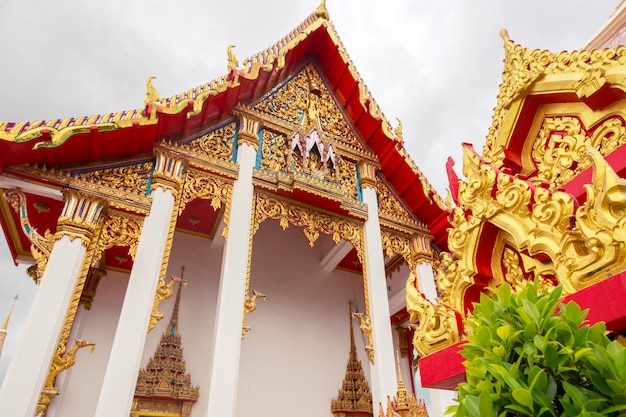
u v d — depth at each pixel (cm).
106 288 875
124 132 643
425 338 267
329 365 1042
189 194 721
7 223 720
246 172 782
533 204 222
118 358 522
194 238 1020
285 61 946
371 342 760
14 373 462
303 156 878
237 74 795
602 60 289
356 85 1012
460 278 267
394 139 973
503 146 359
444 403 760
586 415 109
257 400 910
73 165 642
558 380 125
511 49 375
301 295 1101
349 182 950
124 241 632
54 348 504
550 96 331
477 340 153
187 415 802
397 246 948
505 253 257
